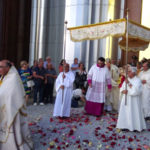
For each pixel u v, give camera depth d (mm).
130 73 5055
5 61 3721
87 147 4160
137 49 8289
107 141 4445
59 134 4812
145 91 6258
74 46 10602
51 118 5906
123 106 5074
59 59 11203
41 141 4375
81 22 10445
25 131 3807
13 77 3684
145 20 11203
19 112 3658
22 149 3555
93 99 6504
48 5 11602
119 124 5062
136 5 11336
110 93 7117
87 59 10391
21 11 12562
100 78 6445
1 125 3613
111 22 5867
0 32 12727
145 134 4988
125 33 5539
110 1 10391
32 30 12047
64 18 10938
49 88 8164
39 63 7980
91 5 10391
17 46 12648
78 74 8531
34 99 7832
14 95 3582
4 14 12688
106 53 10336
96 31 6230
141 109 5195
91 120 6051
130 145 4301
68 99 6074
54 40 11438
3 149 3553
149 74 6266
